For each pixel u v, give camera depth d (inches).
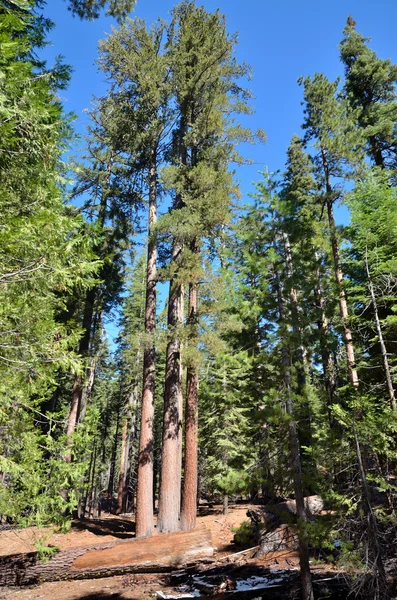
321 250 587.2
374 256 464.1
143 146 675.4
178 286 591.8
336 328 510.3
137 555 445.4
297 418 296.4
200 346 523.2
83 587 414.3
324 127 671.8
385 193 492.4
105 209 776.3
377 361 466.9
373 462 313.7
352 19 916.0
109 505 1507.1
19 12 277.1
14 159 243.1
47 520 285.9
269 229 361.1
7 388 249.4
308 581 269.6
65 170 317.1
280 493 297.7
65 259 237.0
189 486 563.2
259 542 456.4
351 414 311.6
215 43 621.0
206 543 456.8
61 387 816.3
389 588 260.2
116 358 1152.8
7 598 391.2
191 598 339.0
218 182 552.1
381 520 281.1
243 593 327.9
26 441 279.7
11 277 214.8
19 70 223.6
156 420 1218.6
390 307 434.6
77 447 290.7
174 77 627.5
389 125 751.7
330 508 292.2
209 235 571.5
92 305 750.5
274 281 350.0
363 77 863.7
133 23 617.9
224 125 613.3
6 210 227.3
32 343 232.5
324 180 675.4
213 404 780.6
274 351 330.0
